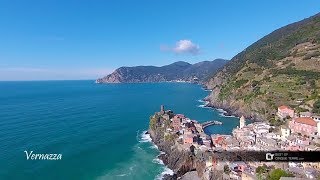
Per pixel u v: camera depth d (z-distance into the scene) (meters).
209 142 155.88
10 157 141.25
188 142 149.62
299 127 172.88
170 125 185.12
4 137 177.00
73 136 186.75
